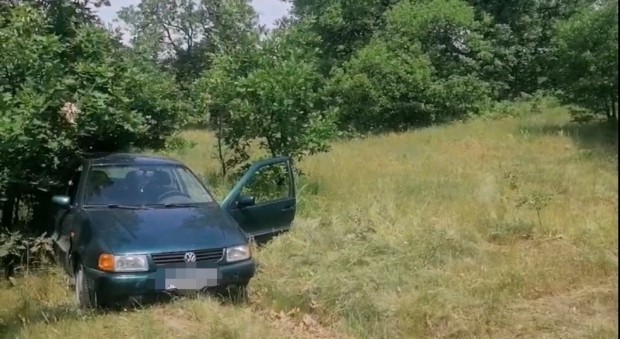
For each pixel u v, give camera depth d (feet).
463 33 80.94
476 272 20.85
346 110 73.46
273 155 34.88
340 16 88.17
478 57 81.20
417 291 18.84
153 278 17.98
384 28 88.02
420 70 74.08
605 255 21.80
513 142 50.01
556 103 70.69
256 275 21.34
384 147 54.29
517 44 88.17
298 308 19.17
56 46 24.13
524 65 88.74
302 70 34.73
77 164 23.81
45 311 18.53
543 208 28.43
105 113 24.52
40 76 23.90
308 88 35.06
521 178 35.73
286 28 38.75
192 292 18.47
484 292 19.11
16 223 24.86
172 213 20.44
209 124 37.04
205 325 17.31
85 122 24.13
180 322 17.47
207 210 21.18
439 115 75.77
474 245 23.56
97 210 20.59
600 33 50.34
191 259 18.42
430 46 80.59
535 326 17.06
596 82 49.85
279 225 24.23
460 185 34.76
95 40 26.78
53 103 22.98
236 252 19.20
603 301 18.45
